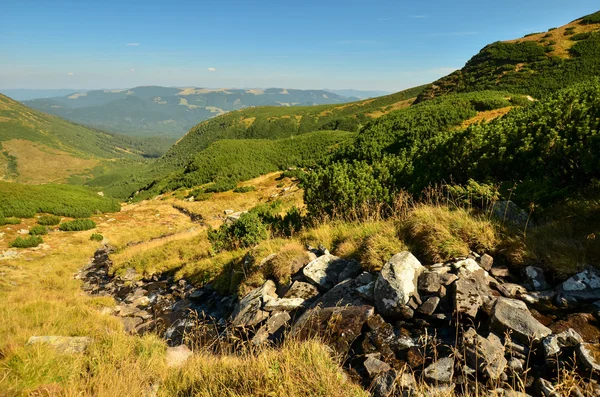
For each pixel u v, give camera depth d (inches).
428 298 169.3
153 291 476.1
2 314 326.0
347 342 161.6
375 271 222.4
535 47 2662.4
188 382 171.6
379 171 414.6
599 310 134.3
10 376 171.3
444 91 2945.4
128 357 204.4
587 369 109.7
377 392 123.5
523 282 171.3
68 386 167.0
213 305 360.2
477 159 328.2
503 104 1360.7
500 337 133.7
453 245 204.7
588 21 2714.1
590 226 183.6
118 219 1451.8
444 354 133.3
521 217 222.8
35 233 1110.4
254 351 194.4
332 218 400.2
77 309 375.2
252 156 2723.9
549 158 252.5
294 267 282.2
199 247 634.8
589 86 360.8
